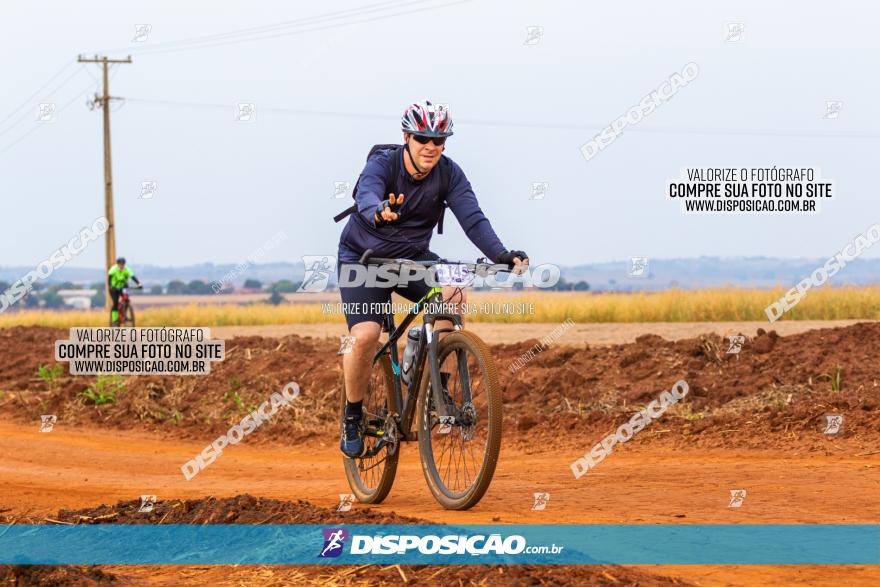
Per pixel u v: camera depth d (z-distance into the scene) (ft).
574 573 39.58
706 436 85.71
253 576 42.04
